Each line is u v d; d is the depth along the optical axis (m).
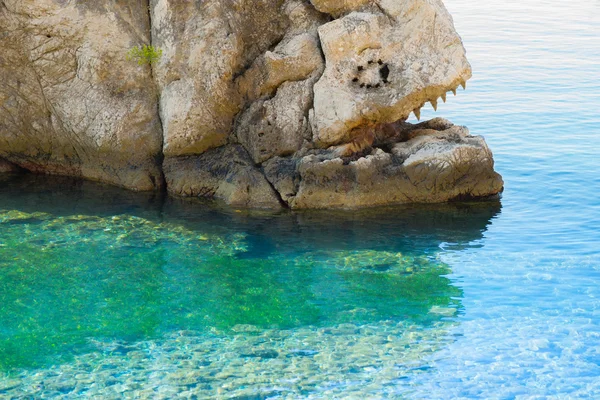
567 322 18.61
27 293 20.08
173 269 21.20
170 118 24.80
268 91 25.16
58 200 25.14
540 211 24.14
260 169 24.91
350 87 24.09
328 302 19.66
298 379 16.67
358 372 16.92
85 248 22.16
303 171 24.09
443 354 17.53
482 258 21.52
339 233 22.92
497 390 16.33
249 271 21.08
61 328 18.69
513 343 17.89
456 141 25.27
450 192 24.64
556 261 21.27
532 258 21.45
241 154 25.17
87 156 26.47
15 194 25.58
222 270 21.14
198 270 21.17
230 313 19.27
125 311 19.39
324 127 24.17
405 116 25.41
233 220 23.77
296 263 21.42
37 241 22.52
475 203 24.67
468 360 17.31
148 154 25.80
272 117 24.77
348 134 24.58
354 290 20.17
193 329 18.64
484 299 19.64
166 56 24.83
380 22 24.27
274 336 18.31
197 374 16.89
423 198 24.58
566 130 30.20
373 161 24.20
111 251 22.03
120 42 25.34
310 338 18.19
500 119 31.34
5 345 18.00
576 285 20.11
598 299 19.50
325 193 24.23
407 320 18.86
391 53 24.22
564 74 37.03
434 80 23.89
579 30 45.06
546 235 22.67
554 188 25.53
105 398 16.09
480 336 18.19
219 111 25.03
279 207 24.48
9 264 21.33
